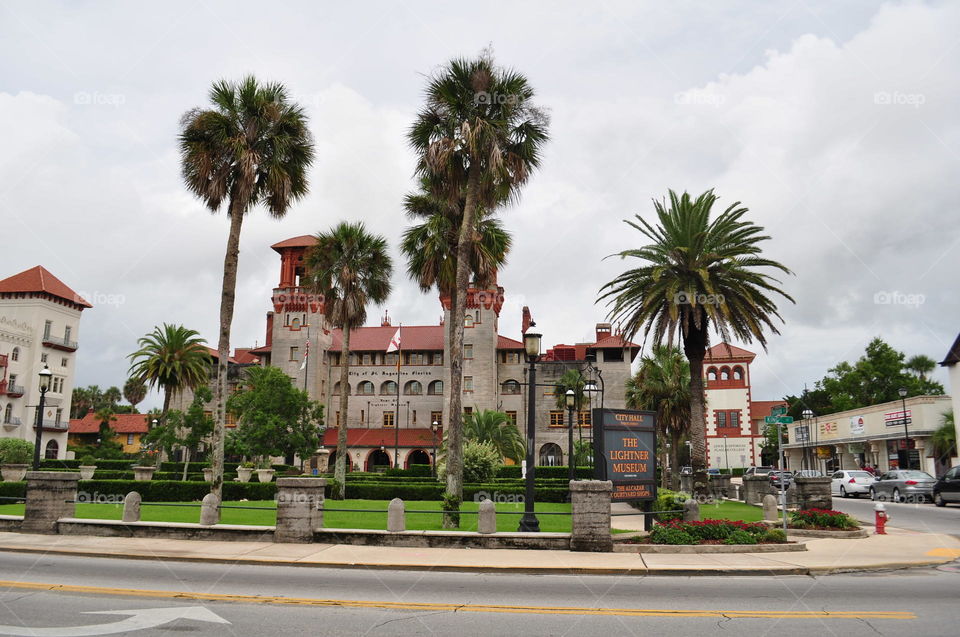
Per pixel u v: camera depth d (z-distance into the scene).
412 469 50.94
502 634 8.06
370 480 43.75
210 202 25.94
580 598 10.44
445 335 67.62
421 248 31.12
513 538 15.66
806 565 13.62
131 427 94.62
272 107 25.52
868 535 19.48
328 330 71.88
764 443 81.88
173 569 12.91
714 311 26.94
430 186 24.72
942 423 44.72
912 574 13.25
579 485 15.62
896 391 70.38
